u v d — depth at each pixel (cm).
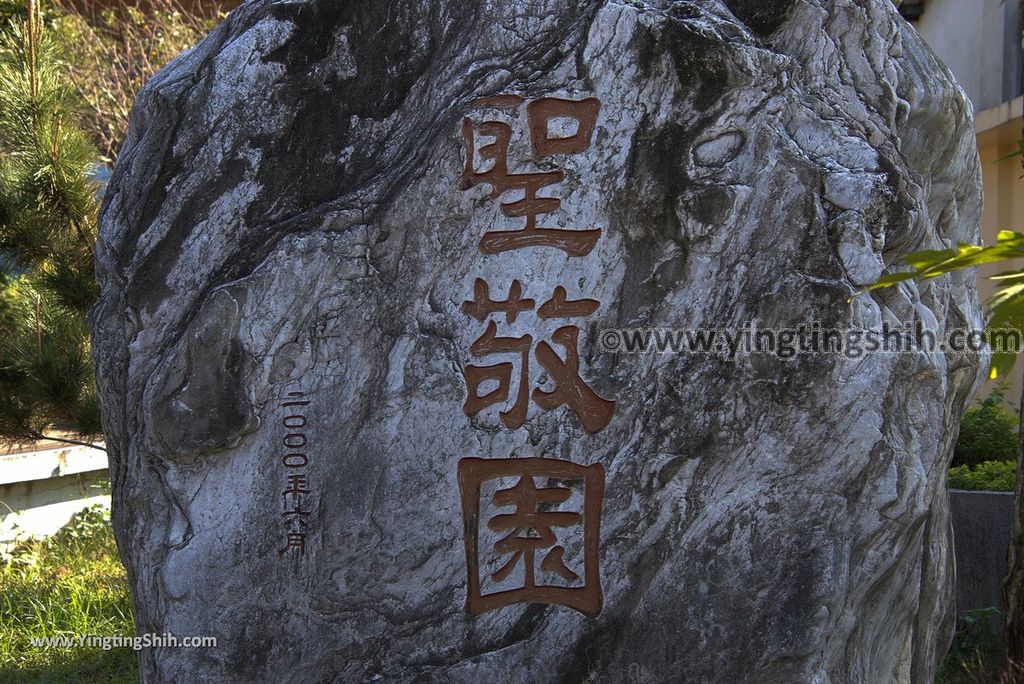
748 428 260
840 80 263
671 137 265
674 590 264
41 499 557
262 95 291
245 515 281
